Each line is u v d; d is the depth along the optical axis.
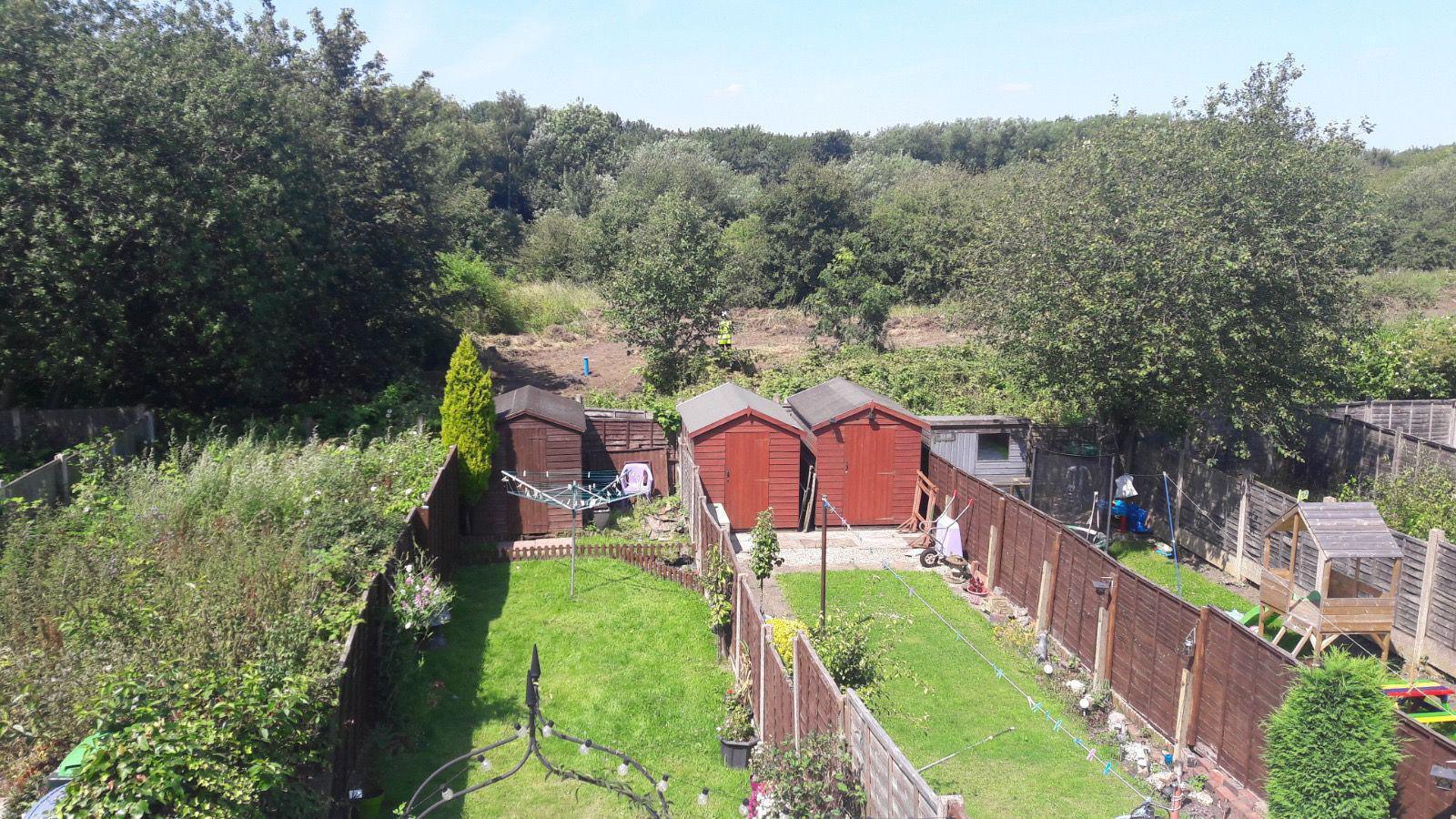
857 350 30.58
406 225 26.36
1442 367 22.30
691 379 27.64
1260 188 15.84
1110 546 17.44
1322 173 16.09
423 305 28.64
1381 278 40.09
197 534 10.91
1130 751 9.69
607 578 15.05
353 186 24.66
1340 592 12.27
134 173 17.41
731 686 11.19
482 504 17.17
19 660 8.15
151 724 6.28
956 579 15.58
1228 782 9.12
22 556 10.31
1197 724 9.70
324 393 24.55
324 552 10.00
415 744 9.70
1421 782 7.43
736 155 89.00
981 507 15.35
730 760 9.56
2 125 16.42
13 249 16.45
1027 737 10.34
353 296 25.06
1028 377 17.77
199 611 8.41
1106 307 15.55
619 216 50.06
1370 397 21.61
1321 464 19.28
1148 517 18.36
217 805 6.15
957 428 18.55
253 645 8.12
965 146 86.12
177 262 17.56
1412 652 11.95
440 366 31.03
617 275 30.58
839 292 32.25
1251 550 15.36
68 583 9.62
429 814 8.49
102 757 6.12
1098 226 16.31
